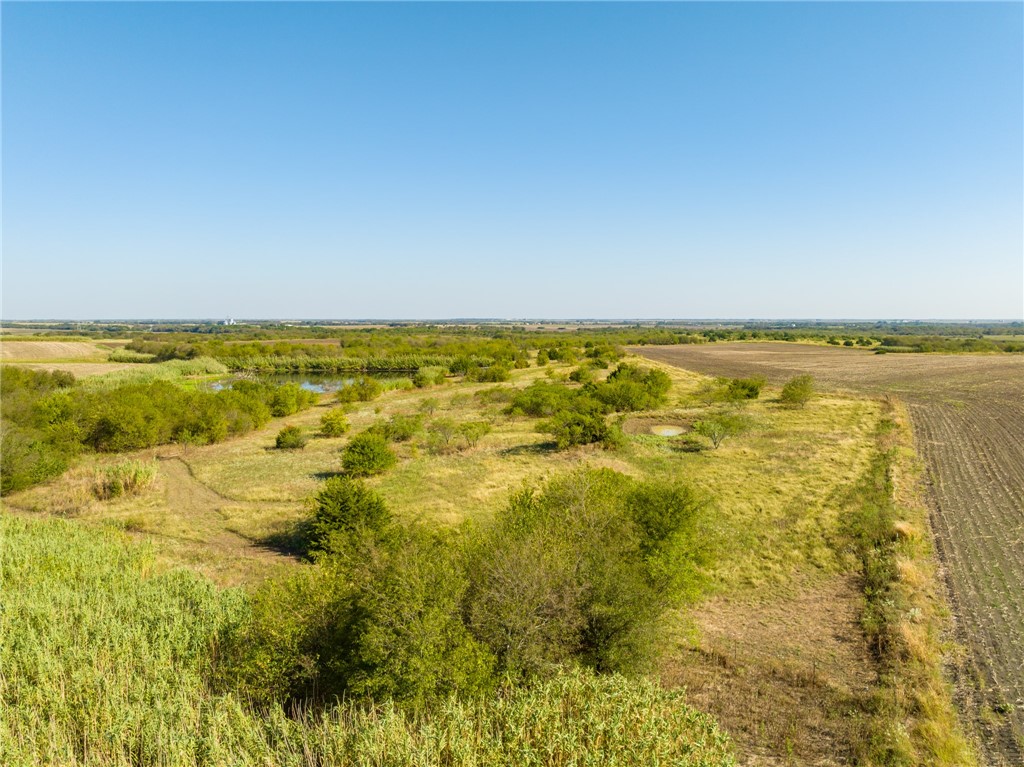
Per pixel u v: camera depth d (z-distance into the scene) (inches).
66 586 534.0
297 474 1149.1
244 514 902.4
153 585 556.7
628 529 537.3
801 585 629.9
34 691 360.8
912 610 544.4
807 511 853.2
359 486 788.0
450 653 359.3
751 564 676.7
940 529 784.9
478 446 1374.3
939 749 358.9
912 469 1091.3
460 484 1034.1
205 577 626.8
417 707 344.2
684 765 292.7
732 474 1071.0
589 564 444.5
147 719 332.8
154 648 422.3
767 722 395.2
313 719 350.3
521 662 382.0
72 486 1053.8
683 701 389.4
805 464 1137.4
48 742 314.7
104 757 313.9
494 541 443.8
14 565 612.1
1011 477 1048.2
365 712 344.2
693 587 555.5
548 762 303.3
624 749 309.0
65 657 400.8
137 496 1017.5
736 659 477.7
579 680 362.9
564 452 1264.8
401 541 471.5
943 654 484.4
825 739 378.3
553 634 397.4
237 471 1190.9
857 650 496.7
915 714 401.1
